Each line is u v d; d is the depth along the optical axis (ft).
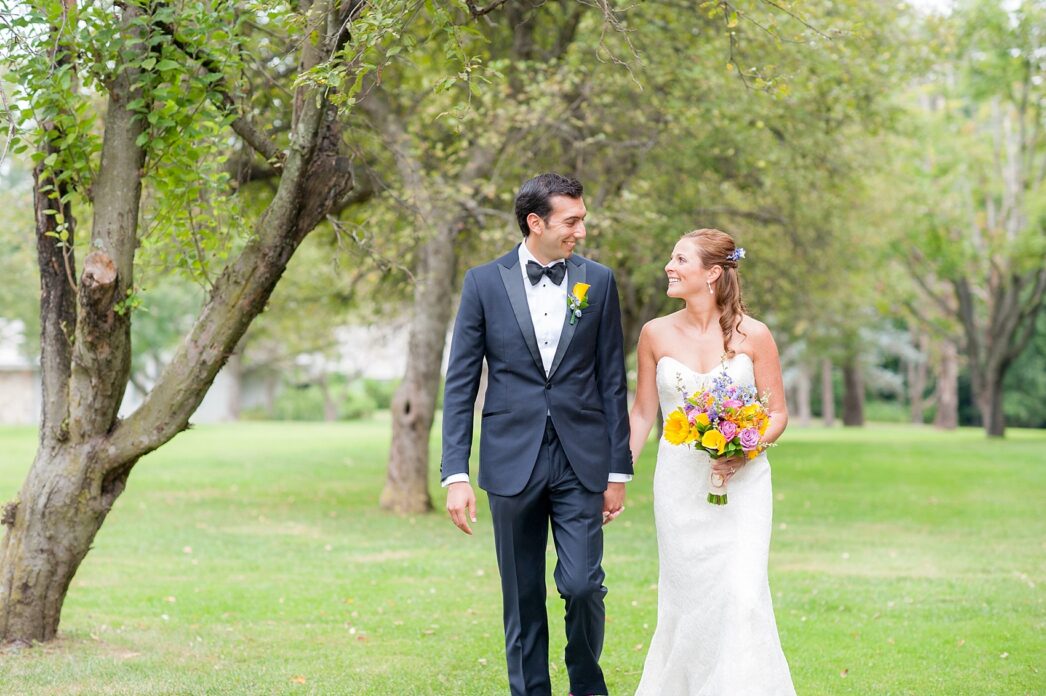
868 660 21.74
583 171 50.39
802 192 57.98
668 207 52.75
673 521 15.81
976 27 96.37
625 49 42.22
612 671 20.76
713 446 14.89
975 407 192.34
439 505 55.47
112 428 21.75
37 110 20.81
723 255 16.10
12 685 18.97
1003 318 109.19
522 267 16.19
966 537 42.09
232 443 105.29
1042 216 100.48
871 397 206.08
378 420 192.95
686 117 45.52
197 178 21.62
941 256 107.34
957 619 26.04
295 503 55.11
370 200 46.16
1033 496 57.47
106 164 21.06
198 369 21.27
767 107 45.80
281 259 21.03
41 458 21.75
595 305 16.12
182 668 20.65
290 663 21.29
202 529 44.60
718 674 14.88
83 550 21.98
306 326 92.17
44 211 21.72
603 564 35.37
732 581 15.07
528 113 43.57
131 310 21.09
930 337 132.26
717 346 16.16
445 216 44.45
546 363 15.96
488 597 29.30
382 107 44.80
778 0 21.68
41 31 20.18
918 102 108.17
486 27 43.93
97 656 21.20
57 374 21.77
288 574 33.32
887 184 80.12
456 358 16.10
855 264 74.49
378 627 25.13
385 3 17.24
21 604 21.72
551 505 16.16
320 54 19.40
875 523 46.50
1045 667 21.11
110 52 20.33
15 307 117.80
